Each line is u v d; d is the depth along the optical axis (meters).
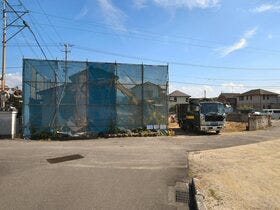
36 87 22.67
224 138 23.83
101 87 23.97
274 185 10.02
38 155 14.02
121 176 10.37
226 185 9.76
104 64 24.09
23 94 22.39
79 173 10.57
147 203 7.64
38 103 22.64
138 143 19.72
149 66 25.09
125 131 24.28
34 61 22.70
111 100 24.16
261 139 23.36
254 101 95.44
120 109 24.34
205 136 25.56
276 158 14.80
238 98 100.00
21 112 24.45
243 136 25.78
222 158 14.62
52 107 22.91
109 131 23.97
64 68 23.20
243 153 16.20
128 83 24.59
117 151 15.77
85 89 23.61
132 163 12.66
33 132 22.38
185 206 7.68
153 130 25.02
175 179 10.31
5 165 11.70
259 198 8.59
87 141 20.80
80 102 23.45
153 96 25.11
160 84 25.28
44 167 11.42
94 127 23.69
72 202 7.47
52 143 19.16
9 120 21.67
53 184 9.06
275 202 8.27
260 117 36.59
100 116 23.88
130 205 7.42
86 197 7.91
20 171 10.71
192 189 9.23
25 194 8.04
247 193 9.01
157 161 13.26
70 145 18.06
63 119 23.06
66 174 10.38
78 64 23.53
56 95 23.00
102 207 7.19
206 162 13.58
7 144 18.25
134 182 9.64
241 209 7.61
